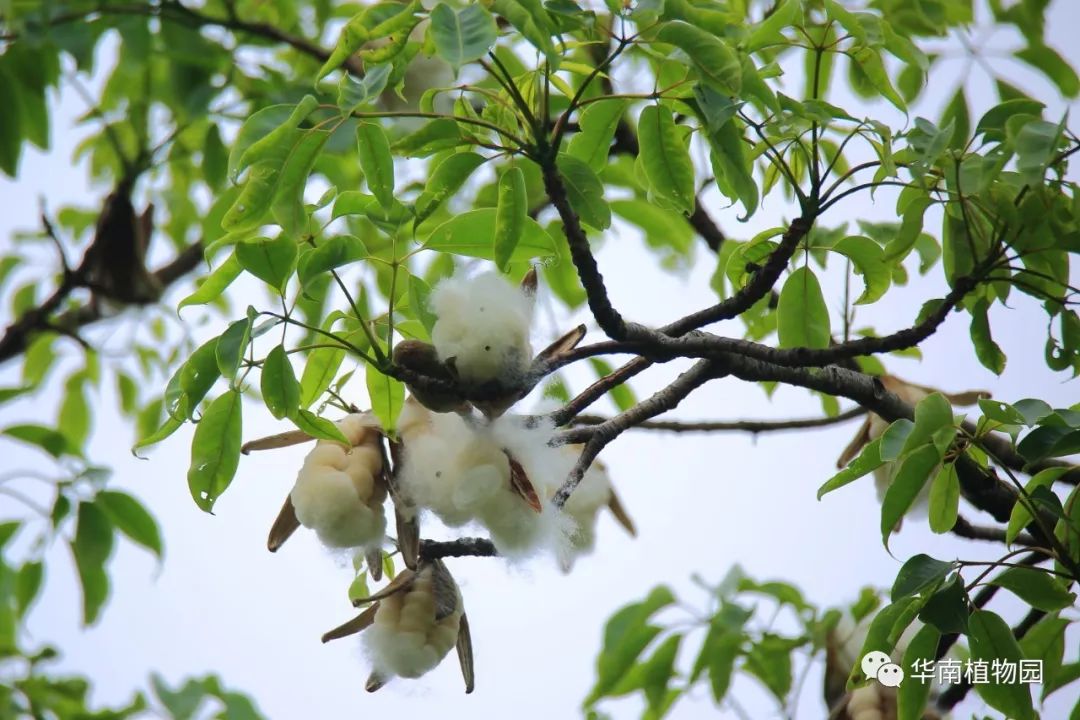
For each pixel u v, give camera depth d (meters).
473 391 4.66
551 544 5.03
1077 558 5.08
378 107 8.05
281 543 5.27
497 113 4.95
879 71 5.32
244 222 4.58
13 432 8.52
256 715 8.91
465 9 4.21
